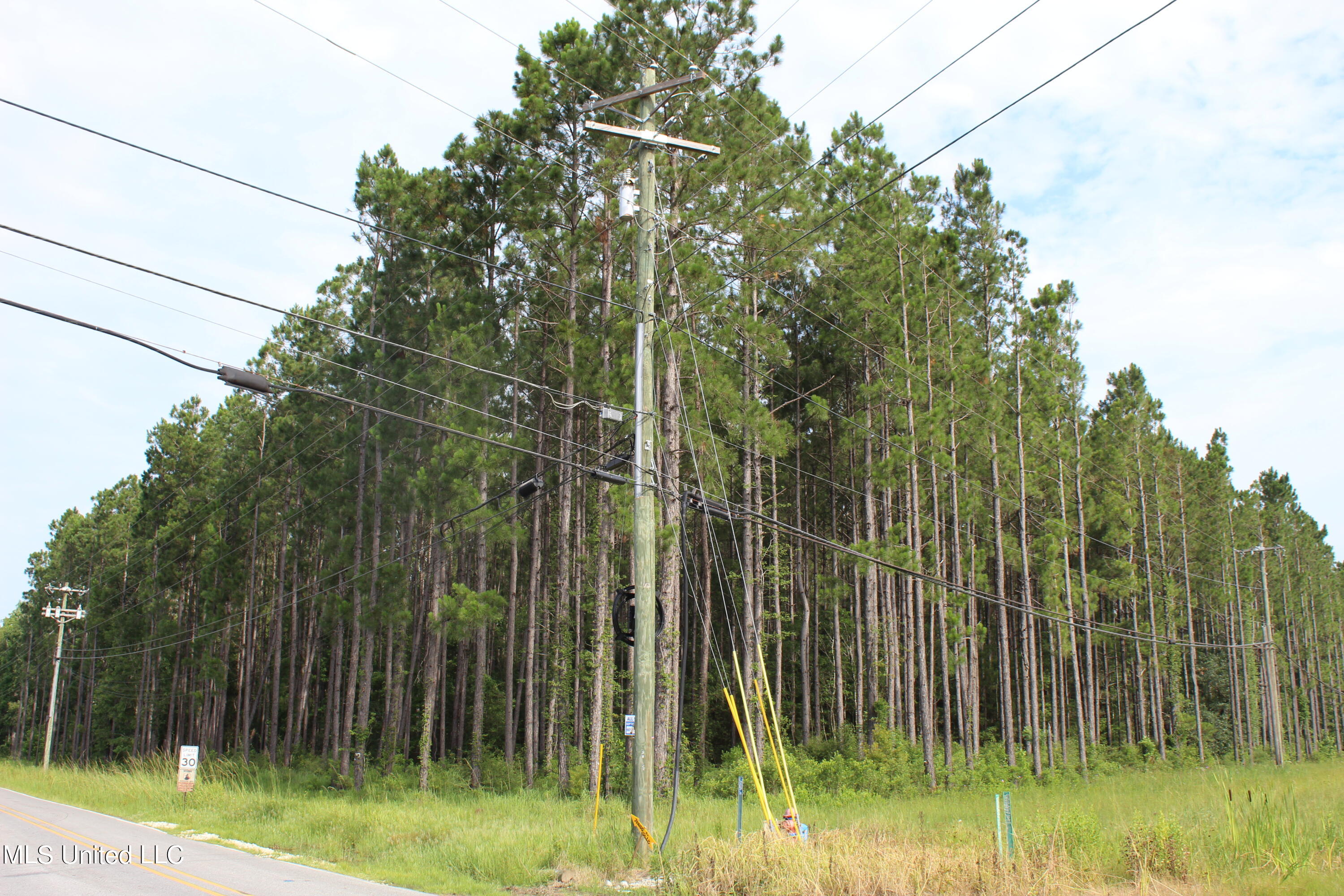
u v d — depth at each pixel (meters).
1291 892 11.52
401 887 12.75
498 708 46.75
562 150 27.59
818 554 45.41
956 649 35.09
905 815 21.28
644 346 15.36
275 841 18.08
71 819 22.59
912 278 34.03
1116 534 47.94
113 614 63.22
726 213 26.73
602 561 27.94
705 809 21.48
